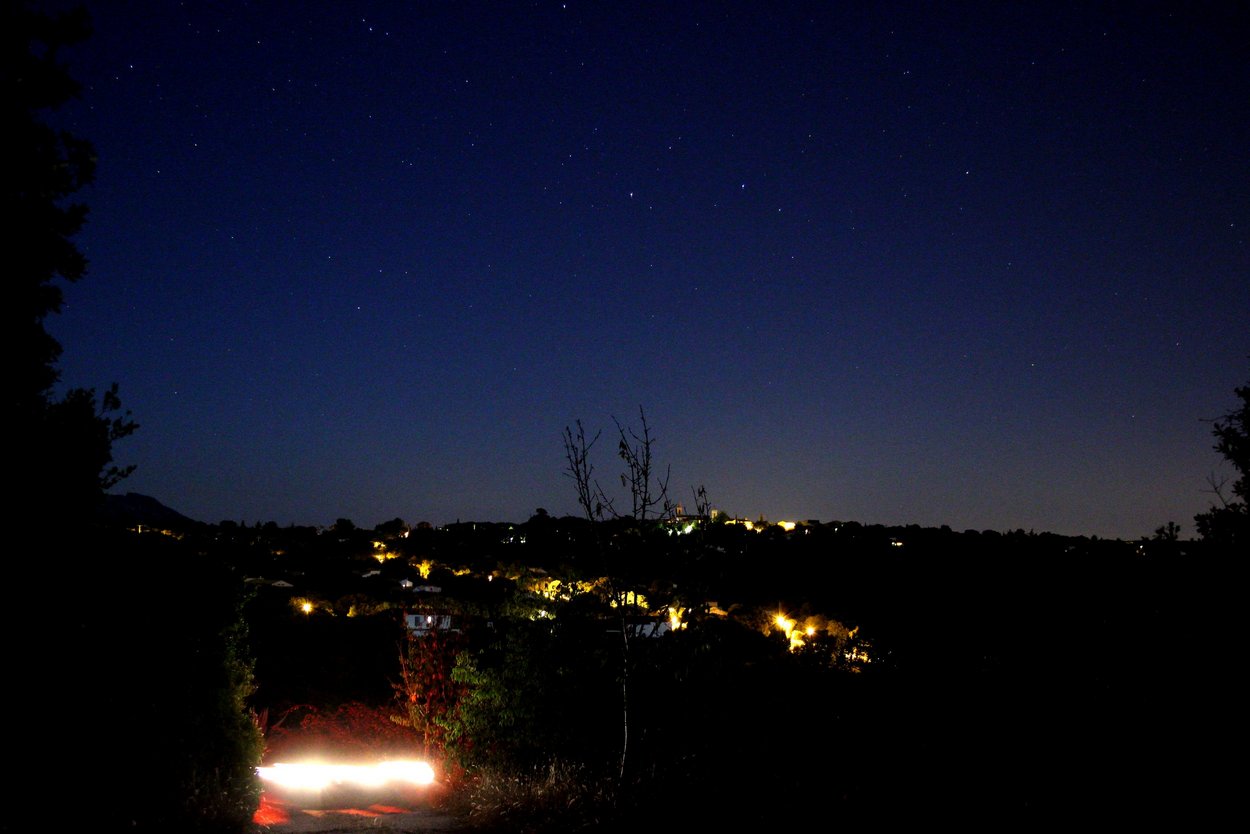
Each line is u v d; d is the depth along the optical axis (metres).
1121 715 6.54
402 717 14.07
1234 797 5.71
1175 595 7.02
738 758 8.96
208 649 8.13
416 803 11.18
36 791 5.89
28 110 7.20
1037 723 6.95
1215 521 7.57
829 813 7.41
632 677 9.60
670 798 8.52
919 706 7.81
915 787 7.31
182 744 7.30
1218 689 6.35
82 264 7.50
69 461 7.16
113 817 6.14
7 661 6.18
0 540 6.57
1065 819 6.15
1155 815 5.83
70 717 6.33
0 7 7.04
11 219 7.06
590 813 8.64
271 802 10.74
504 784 10.36
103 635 6.93
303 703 19.34
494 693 11.90
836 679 9.01
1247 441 7.80
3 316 7.04
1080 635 7.15
